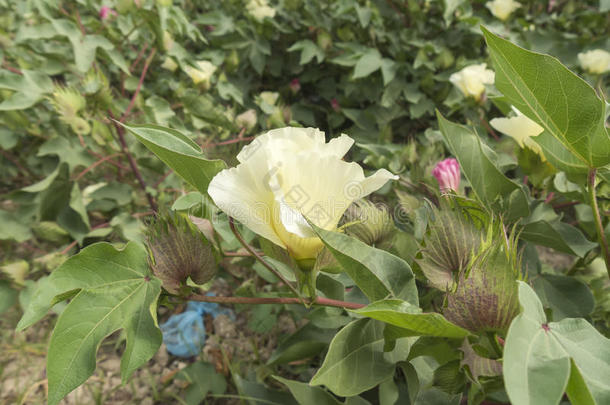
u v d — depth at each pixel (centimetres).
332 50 324
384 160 185
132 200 237
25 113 261
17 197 217
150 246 94
